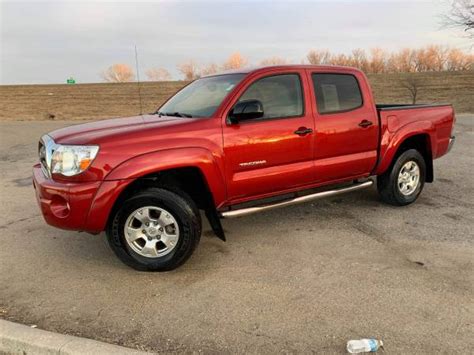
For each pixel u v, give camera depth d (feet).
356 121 16.47
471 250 14.05
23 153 37.99
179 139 12.69
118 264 13.78
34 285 12.42
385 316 10.33
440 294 11.28
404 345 9.23
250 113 13.50
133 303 11.31
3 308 11.16
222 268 13.24
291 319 10.32
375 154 17.33
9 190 23.91
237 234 16.10
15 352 9.63
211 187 13.19
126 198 12.68
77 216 11.98
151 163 12.14
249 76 14.39
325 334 9.70
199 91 15.81
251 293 11.64
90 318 10.63
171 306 11.10
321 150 15.65
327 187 17.48
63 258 14.30
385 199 18.86
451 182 23.35
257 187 14.39
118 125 13.50
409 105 20.06
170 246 12.84
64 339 9.57
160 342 9.59
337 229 16.30
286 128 14.65
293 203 15.43
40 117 89.45
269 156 14.38
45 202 12.33
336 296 11.32
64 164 11.98
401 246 14.52
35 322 10.50
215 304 11.12
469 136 41.39
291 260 13.67
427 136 18.90
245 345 9.39
